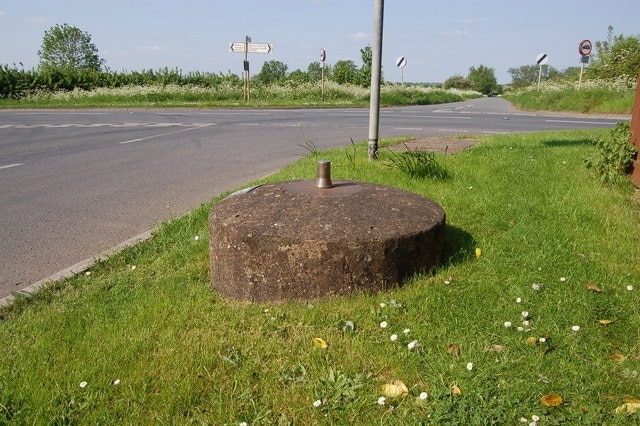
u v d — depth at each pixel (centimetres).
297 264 309
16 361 262
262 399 230
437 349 266
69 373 250
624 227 442
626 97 2205
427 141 977
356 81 3828
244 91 2888
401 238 320
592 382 240
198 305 316
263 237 310
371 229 319
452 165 668
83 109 2450
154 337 279
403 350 265
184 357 259
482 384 238
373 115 712
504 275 351
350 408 224
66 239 501
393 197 378
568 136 1015
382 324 283
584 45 2448
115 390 238
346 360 256
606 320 294
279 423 216
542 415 218
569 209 485
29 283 397
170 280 361
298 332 282
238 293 327
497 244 406
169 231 484
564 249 394
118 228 535
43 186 736
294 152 1013
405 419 218
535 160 704
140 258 421
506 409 222
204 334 282
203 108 2492
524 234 424
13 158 980
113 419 220
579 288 332
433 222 345
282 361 258
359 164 693
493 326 287
